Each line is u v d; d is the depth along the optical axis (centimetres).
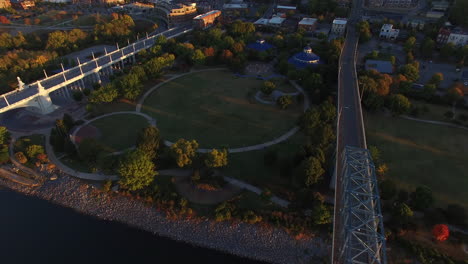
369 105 14375
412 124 13988
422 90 15938
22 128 13788
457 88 15488
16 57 18925
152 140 10825
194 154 10725
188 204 9900
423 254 8144
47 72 18462
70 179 11044
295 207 9575
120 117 14575
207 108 15388
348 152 8875
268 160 11031
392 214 9131
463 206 9619
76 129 13600
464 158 11794
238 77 18762
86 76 17988
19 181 11081
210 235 9138
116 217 9775
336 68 17012
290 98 14950
